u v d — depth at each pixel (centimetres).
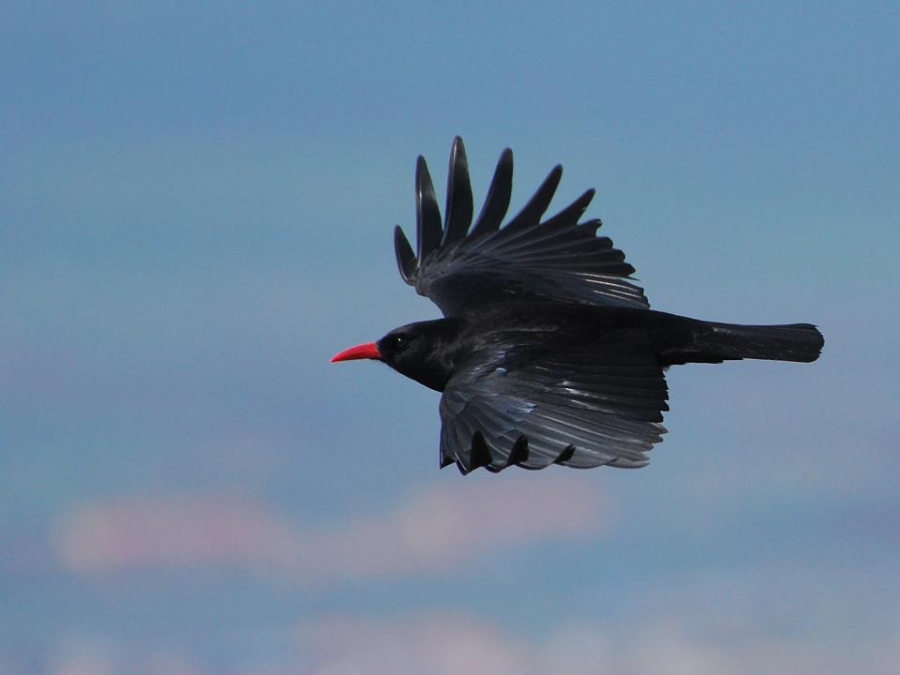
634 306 1631
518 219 1728
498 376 1395
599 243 1683
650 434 1332
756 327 1495
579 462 1298
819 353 1477
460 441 1331
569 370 1395
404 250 1752
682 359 1487
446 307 1642
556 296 1631
